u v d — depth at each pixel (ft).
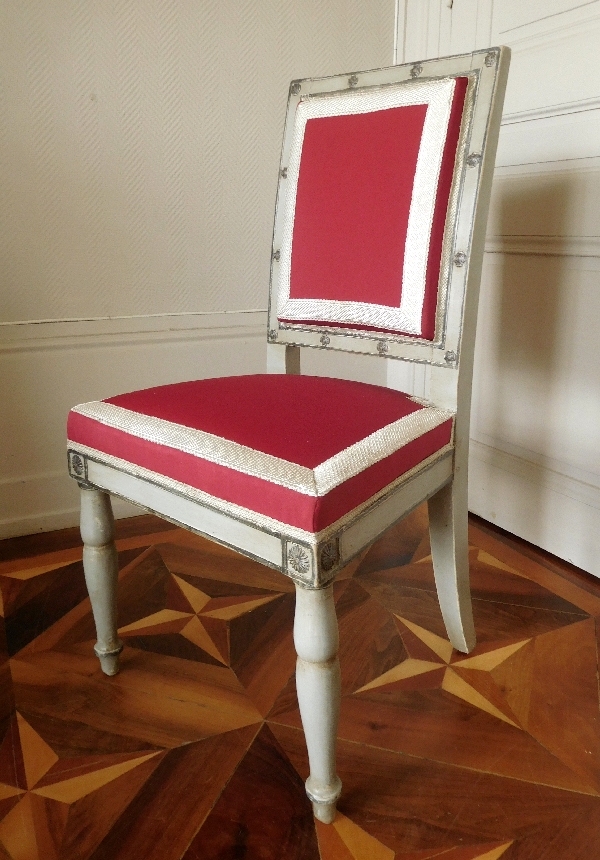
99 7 4.47
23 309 4.78
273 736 3.20
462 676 3.59
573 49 4.10
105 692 3.49
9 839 2.67
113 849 2.63
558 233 4.39
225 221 5.24
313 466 2.41
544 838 2.66
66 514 5.31
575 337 4.45
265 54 5.06
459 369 3.07
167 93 4.81
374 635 3.94
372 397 3.07
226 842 2.66
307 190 3.45
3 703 3.41
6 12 4.25
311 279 3.47
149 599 4.32
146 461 2.80
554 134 4.31
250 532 2.48
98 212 4.83
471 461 5.49
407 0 5.37
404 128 3.08
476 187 2.93
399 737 3.19
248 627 4.04
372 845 2.64
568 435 4.63
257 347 5.60
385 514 2.67
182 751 3.11
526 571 4.65
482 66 2.94
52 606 4.25
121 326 5.10
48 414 5.05
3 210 4.56
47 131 4.54
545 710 3.35
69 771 2.99
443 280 3.05
